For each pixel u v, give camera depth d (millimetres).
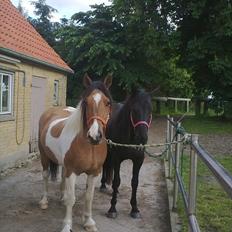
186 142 5449
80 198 7863
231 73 21906
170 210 6820
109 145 6848
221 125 21703
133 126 6273
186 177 9109
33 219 6547
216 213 6660
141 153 6582
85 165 5699
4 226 6207
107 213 6793
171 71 29922
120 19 25812
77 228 6156
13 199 7660
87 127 5340
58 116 7160
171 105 33781
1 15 13023
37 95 13133
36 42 14672
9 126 10695
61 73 16219
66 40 27969
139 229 6289
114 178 6773
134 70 26516
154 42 23875
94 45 25578
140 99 6242
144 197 8148
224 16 20750
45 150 6879
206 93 25219
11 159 10875
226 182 2617
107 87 5754
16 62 10648
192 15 21969
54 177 7230
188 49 22438
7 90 10742
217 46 21984
